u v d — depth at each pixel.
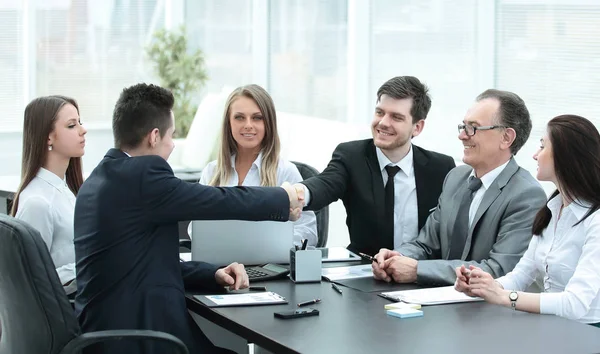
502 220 3.62
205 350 3.18
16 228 2.82
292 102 9.11
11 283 2.87
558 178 3.26
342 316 2.96
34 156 3.72
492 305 3.13
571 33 5.18
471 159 3.68
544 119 5.43
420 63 6.68
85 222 3.18
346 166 4.15
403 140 3.99
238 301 3.15
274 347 2.64
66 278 3.66
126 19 9.95
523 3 5.54
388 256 3.60
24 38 9.47
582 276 3.09
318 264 3.52
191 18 10.20
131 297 3.11
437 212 3.97
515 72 5.65
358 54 7.56
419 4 6.63
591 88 5.07
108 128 9.90
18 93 9.52
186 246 4.41
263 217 3.32
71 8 9.70
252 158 4.21
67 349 2.80
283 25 9.20
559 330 2.80
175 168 7.91
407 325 2.84
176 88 9.63
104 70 9.91
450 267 3.50
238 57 9.98
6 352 3.07
